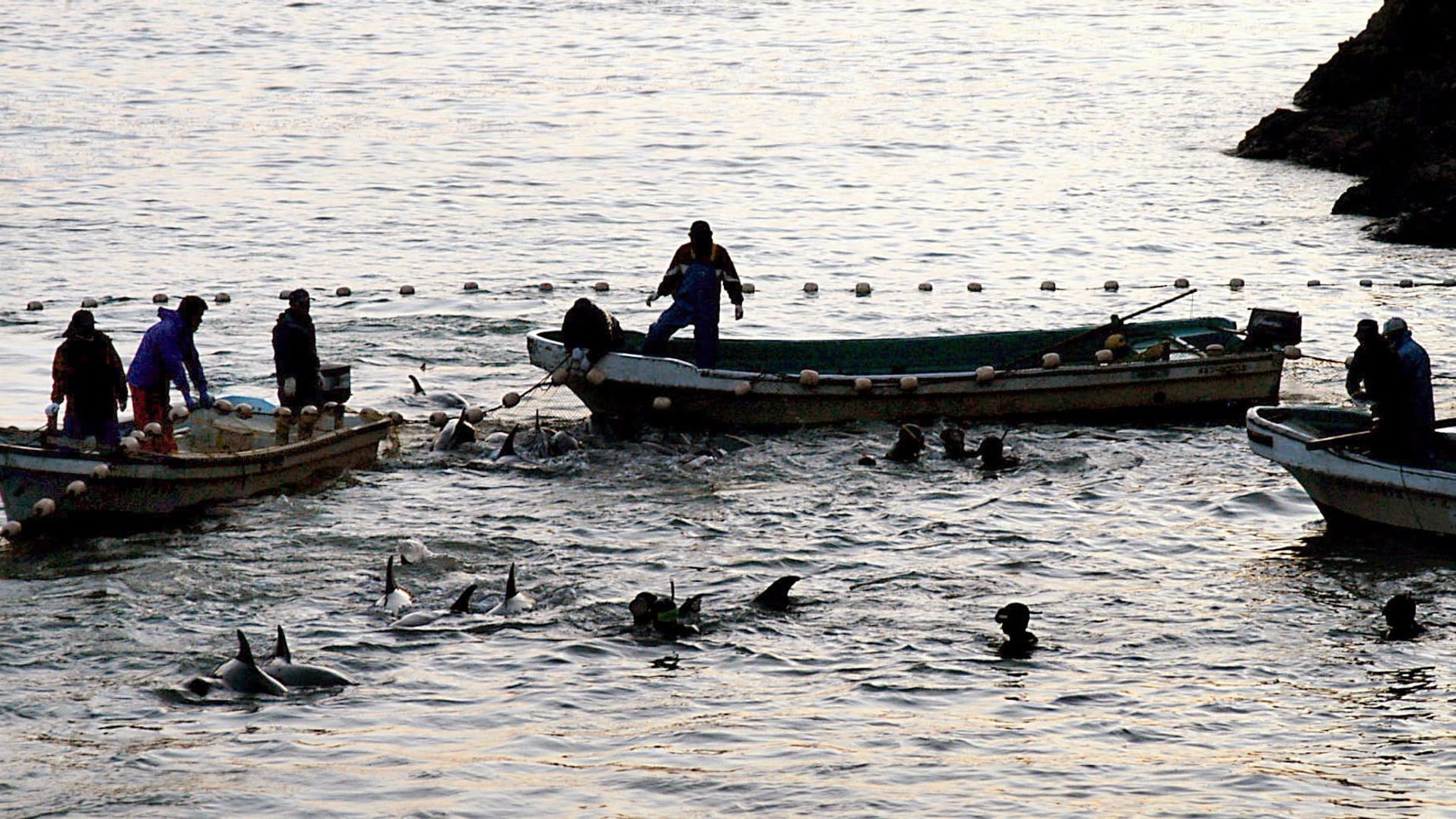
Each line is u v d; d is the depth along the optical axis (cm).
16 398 6444
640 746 3634
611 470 5641
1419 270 9325
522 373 7062
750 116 15150
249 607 4362
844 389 6112
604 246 9950
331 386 5875
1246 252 9881
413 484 5475
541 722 3747
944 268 9419
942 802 3388
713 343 6253
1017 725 3731
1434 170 10756
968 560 4766
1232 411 6419
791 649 4138
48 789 3422
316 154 13062
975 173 12475
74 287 8625
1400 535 4922
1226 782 3469
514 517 5134
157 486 5034
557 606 4381
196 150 13238
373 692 3884
